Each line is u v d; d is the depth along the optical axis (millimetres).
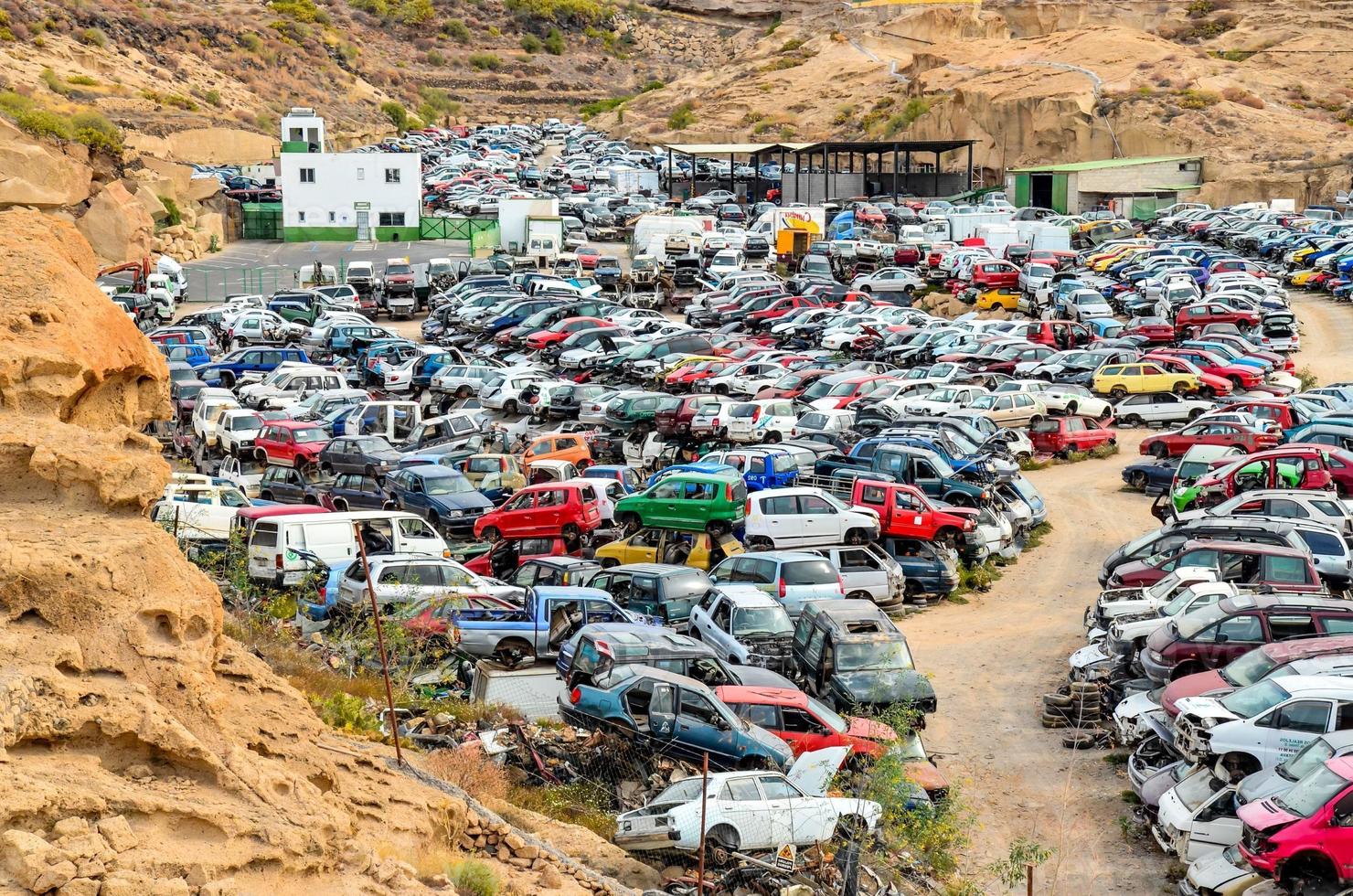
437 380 63750
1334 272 92750
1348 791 20203
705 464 42594
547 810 21578
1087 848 23375
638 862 19594
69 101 147375
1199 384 62156
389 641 26812
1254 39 197625
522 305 81812
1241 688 25422
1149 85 156375
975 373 63844
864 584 35938
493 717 25625
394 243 125562
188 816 12148
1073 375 64938
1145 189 136125
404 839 15523
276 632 28766
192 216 122062
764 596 31375
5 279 15641
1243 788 22266
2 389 14648
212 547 34094
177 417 59156
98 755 12375
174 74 175500
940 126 164750
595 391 59750
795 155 149500
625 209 132250
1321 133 142125
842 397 58438
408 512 42875
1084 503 48625
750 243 105125
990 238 102812
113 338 16234
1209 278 87750
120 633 13172
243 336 77438
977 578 39406
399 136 198250
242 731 14836
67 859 11008
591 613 29750
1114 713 27734
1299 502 38594
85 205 104688
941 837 21750
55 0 175750
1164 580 33281
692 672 25719
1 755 11594
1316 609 28359
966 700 30500
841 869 19891
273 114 180625
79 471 14242
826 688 27750
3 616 12773
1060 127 151875
